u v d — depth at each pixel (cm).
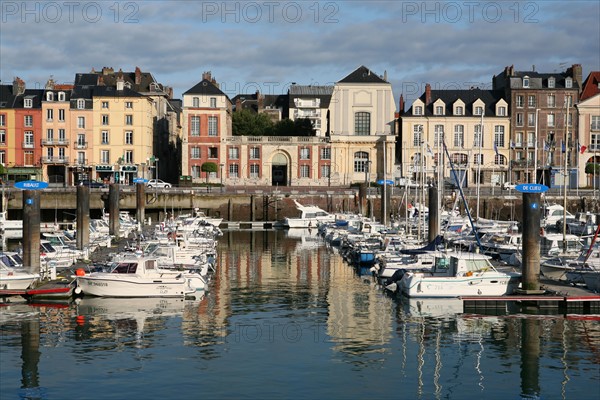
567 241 5472
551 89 11575
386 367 2961
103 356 3056
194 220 8138
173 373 2855
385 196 8344
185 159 11650
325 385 2744
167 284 4197
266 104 16138
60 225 8306
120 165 11112
